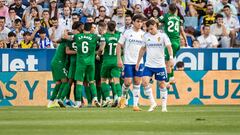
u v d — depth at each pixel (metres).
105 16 50.41
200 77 49.19
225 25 57.06
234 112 38.88
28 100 47.69
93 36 44.59
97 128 28.61
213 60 50.12
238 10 59.69
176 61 49.53
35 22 51.97
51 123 30.94
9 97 47.56
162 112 38.47
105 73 45.19
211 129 28.38
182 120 32.62
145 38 38.88
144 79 39.38
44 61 48.59
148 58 39.03
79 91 44.81
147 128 28.69
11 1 56.84
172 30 45.72
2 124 30.45
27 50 48.41
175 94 48.88
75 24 44.84
